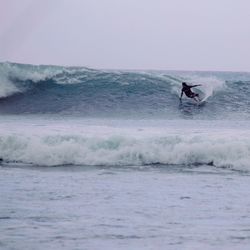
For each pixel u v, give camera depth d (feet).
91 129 200.54
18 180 136.36
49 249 81.51
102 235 88.74
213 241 85.81
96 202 112.16
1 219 98.58
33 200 113.80
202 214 102.83
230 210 106.11
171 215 102.01
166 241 85.66
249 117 276.21
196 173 147.95
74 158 163.32
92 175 144.36
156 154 163.73
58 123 233.14
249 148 160.04
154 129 205.46
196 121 255.09
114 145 166.40
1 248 81.92
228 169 154.51
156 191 123.65
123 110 295.89
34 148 164.66
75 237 87.61
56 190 124.26
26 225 94.63
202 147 162.71
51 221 97.30
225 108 300.61
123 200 114.32
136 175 144.66
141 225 94.99
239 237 88.07
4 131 189.37
